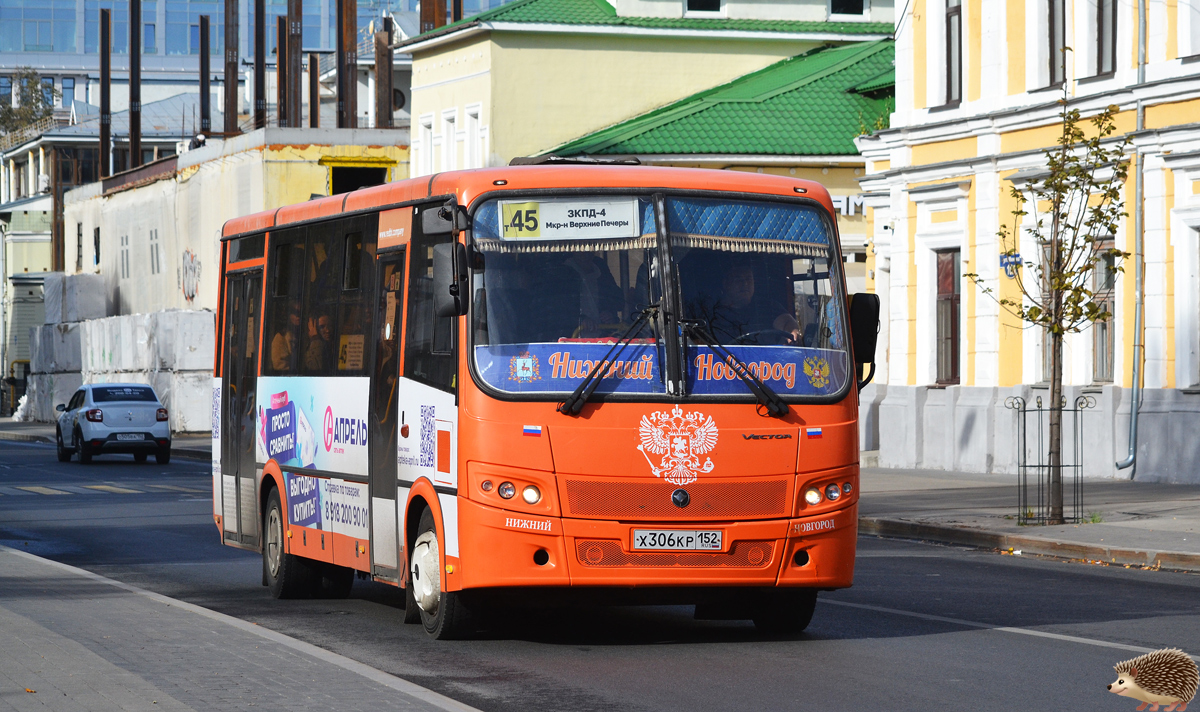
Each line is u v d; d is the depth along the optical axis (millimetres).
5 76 142000
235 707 9312
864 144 38281
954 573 18250
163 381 61938
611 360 12023
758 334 12336
